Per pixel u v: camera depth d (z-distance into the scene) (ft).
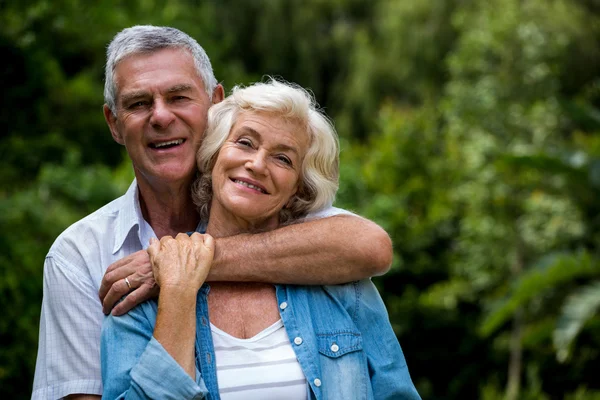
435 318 44.55
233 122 8.57
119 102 8.96
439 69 57.88
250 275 8.24
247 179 8.30
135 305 8.03
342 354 8.16
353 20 67.00
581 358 39.63
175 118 8.84
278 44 63.16
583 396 37.09
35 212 26.91
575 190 36.70
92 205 29.60
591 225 36.83
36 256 25.38
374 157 47.32
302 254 8.30
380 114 51.75
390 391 8.45
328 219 8.59
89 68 38.27
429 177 46.26
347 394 8.03
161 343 7.57
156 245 8.14
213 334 8.05
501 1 41.73
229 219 8.65
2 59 31.53
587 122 32.81
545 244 37.76
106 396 7.70
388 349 8.61
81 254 8.82
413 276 45.29
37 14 30.58
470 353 44.32
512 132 39.60
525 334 36.70
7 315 23.81
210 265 8.07
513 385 39.22
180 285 7.75
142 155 8.95
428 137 47.24
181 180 8.97
